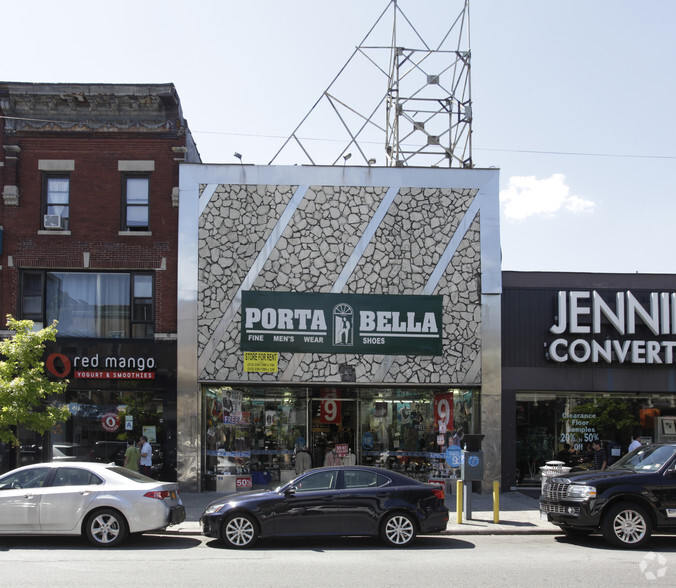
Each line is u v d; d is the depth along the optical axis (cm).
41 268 2106
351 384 2077
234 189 2109
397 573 1001
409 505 1261
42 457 2044
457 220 2133
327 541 1331
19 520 1230
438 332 2091
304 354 2073
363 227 2116
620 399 2134
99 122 2133
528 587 909
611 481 1266
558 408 2128
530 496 1995
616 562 1101
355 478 1280
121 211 2128
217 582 929
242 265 2086
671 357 2088
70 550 1205
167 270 2103
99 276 2134
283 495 1252
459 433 2114
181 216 2091
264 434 2119
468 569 1035
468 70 2412
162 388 2059
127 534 1246
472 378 2081
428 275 2109
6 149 2112
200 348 2056
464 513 1689
